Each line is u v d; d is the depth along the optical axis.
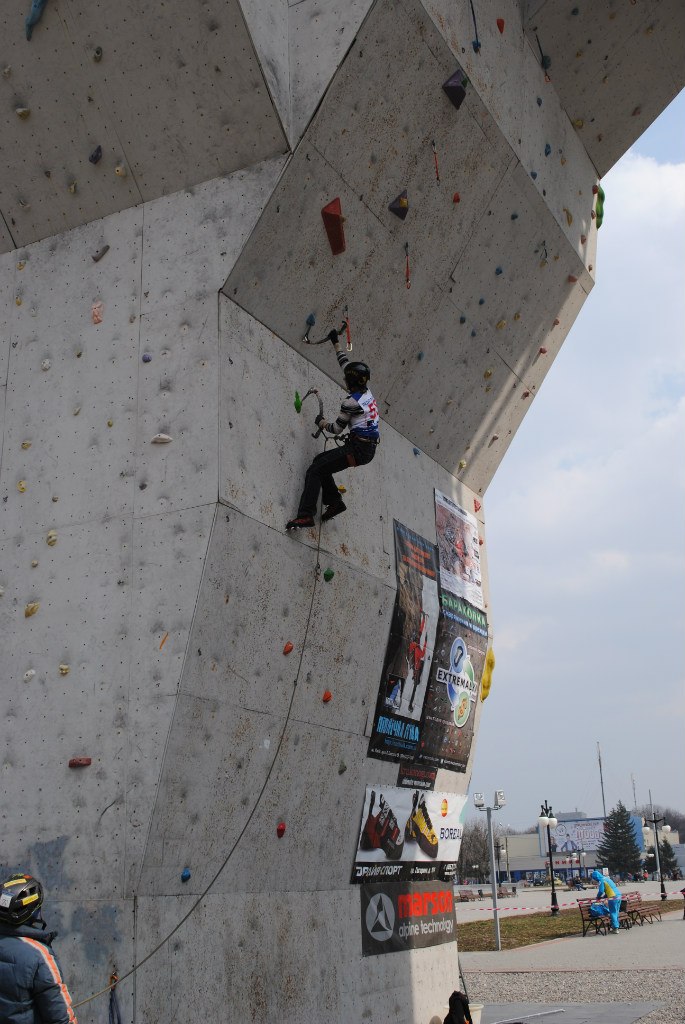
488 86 8.01
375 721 8.34
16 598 6.82
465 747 10.21
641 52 9.61
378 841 8.45
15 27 6.91
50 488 6.95
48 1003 4.07
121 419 6.78
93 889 5.89
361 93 6.90
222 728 6.38
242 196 6.74
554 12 8.84
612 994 12.16
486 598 10.72
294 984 7.06
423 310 8.49
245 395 6.72
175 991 5.89
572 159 9.94
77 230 7.48
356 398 7.02
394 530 8.68
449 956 9.54
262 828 6.90
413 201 7.73
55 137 7.23
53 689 6.44
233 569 6.38
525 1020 10.16
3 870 6.23
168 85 6.71
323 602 7.42
